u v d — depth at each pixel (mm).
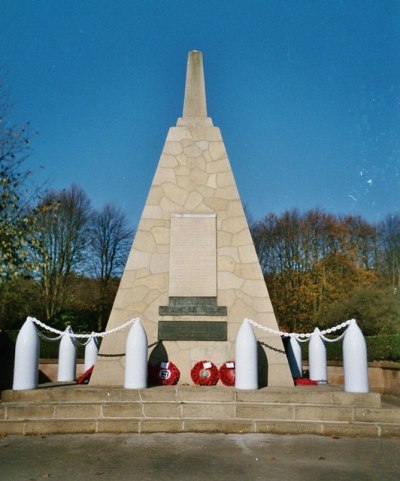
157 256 9492
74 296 26875
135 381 7730
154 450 5723
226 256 9508
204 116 10461
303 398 7391
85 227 28359
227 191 9930
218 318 9133
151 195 9852
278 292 30172
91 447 5871
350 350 7656
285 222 31531
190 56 10820
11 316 21422
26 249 10586
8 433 6578
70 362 10148
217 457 5426
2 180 10672
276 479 4648
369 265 29609
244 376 7727
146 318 9117
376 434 6605
